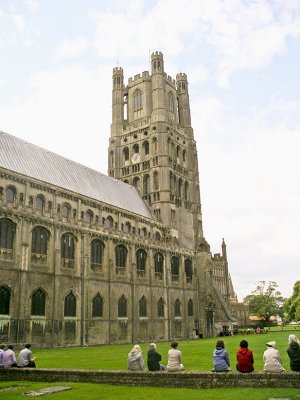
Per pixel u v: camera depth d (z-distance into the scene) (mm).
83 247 69188
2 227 57281
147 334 80500
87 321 67188
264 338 68062
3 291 55438
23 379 24141
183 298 93688
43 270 61844
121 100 121750
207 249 103188
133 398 17453
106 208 81562
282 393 17359
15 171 63438
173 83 124312
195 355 39531
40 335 58938
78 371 22938
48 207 67688
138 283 81000
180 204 109750
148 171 108750
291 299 105062
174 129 114125
